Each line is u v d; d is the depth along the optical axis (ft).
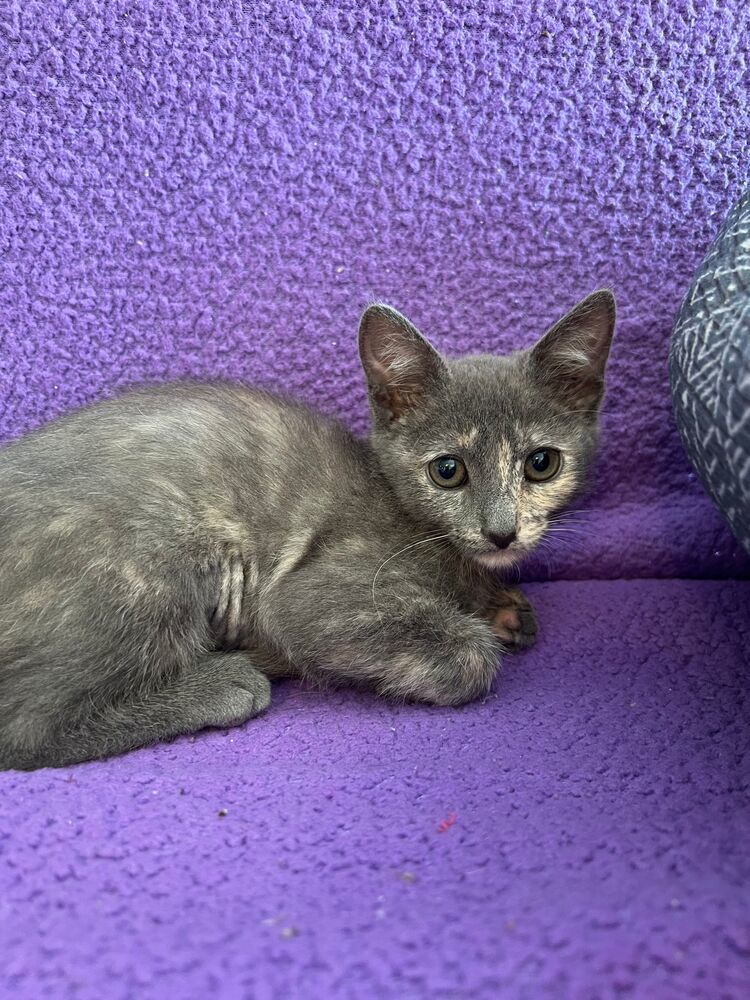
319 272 1.03
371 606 0.83
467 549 0.86
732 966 0.45
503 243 1.03
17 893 0.53
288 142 1.00
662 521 1.06
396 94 0.99
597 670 0.85
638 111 0.99
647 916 0.48
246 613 0.87
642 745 0.71
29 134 0.98
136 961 0.47
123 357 1.04
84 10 0.95
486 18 0.97
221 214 1.01
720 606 0.95
